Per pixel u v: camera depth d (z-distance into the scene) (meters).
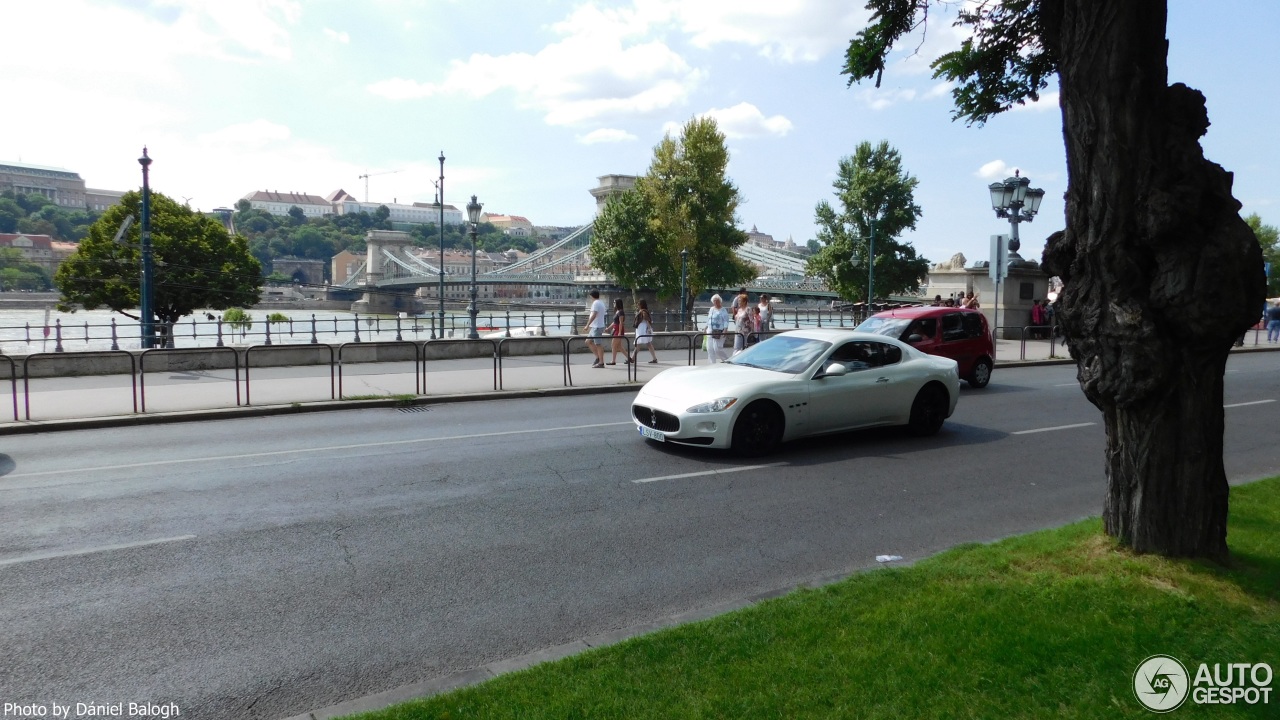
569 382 16.45
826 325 38.88
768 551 6.19
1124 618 4.28
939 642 4.05
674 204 60.47
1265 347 30.05
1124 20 4.64
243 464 9.16
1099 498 7.89
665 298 60.75
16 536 6.45
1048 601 4.49
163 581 5.48
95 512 7.16
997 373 20.83
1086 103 4.83
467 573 5.67
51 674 4.16
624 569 5.77
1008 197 26.41
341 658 4.37
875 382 10.45
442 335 30.61
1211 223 4.64
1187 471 5.05
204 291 40.97
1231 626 4.22
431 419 12.48
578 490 8.01
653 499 7.68
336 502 7.52
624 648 4.06
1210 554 5.07
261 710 3.84
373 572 5.68
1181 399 5.00
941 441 10.78
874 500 7.73
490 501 7.57
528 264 101.75
